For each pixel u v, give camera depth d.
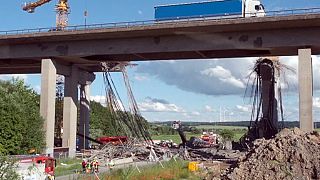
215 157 64.19
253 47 55.59
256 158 34.47
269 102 69.00
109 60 68.00
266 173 31.98
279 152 33.78
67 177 39.75
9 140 53.41
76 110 71.88
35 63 72.38
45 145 60.88
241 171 33.25
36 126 58.25
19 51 66.44
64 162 57.06
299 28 53.56
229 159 60.53
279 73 69.94
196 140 93.12
